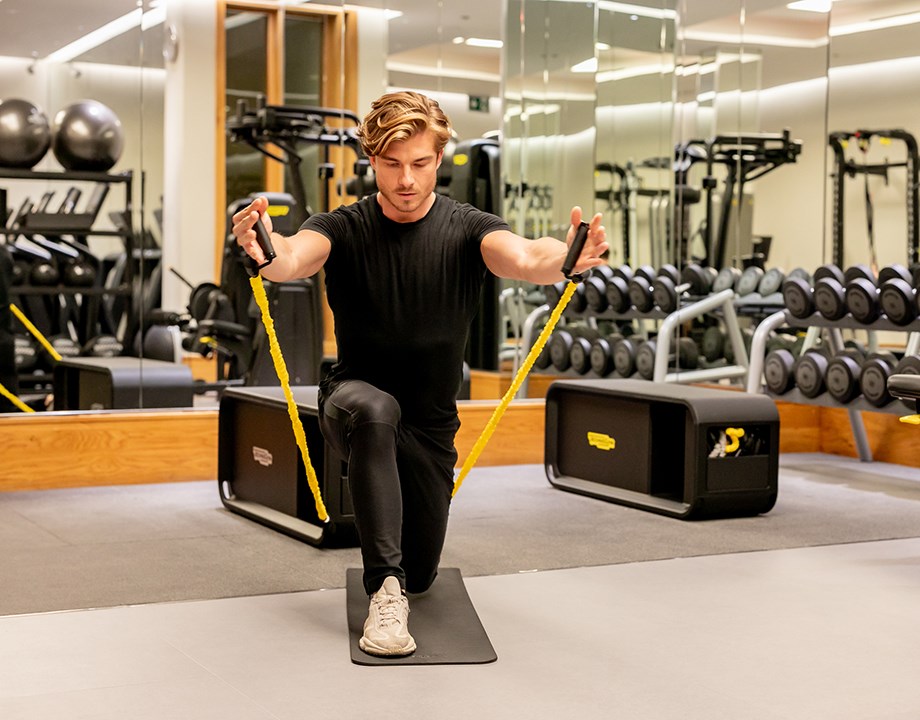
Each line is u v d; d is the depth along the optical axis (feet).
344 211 8.87
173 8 17.20
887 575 11.12
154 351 16.97
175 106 17.25
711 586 10.59
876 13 19.51
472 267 8.89
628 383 15.79
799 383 18.06
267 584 10.52
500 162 19.27
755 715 7.15
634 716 7.11
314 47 18.34
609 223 19.84
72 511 14.08
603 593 10.28
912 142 19.12
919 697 7.54
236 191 17.93
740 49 20.36
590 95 19.67
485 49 19.13
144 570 11.02
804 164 20.18
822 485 16.85
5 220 15.97
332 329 18.92
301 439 9.16
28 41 16.11
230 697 7.39
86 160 16.48
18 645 8.53
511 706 7.27
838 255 20.12
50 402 16.22
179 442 16.42
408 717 7.06
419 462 9.01
